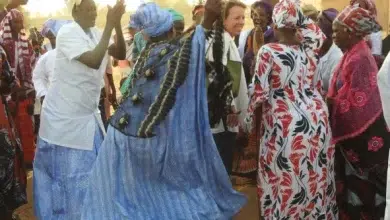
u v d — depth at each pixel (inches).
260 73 134.9
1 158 148.6
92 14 155.6
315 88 144.2
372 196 145.9
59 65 152.6
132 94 140.1
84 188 153.3
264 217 143.8
